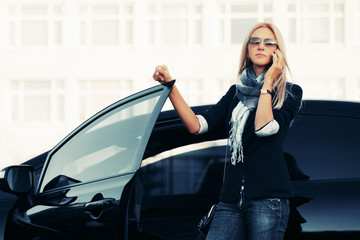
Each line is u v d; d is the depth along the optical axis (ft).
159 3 122.72
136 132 11.68
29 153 121.60
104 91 123.13
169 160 13.33
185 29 122.31
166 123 13.33
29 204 12.18
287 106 10.88
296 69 122.21
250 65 11.67
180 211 12.60
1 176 11.86
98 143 12.14
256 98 10.87
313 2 122.42
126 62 122.52
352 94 121.08
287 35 122.72
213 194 12.84
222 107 11.86
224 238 10.78
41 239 11.58
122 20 123.24
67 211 11.38
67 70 123.34
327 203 11.95
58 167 12.46
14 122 123.24
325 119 12.94
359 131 12.80
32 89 124.36
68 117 122.93
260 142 10.67
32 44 124.98
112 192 10.85
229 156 11.12
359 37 121.70
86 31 123.85
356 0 121.90
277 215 10.52
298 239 11.78
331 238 11.74
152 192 13.28
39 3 124.47
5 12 124.26
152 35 122.83
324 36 122.83
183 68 121.49
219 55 121.08
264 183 10.50
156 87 11.40
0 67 123.95
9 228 12.23
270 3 122.01
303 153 12.66
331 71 121.90
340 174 12.45
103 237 10.78
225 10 122.11
